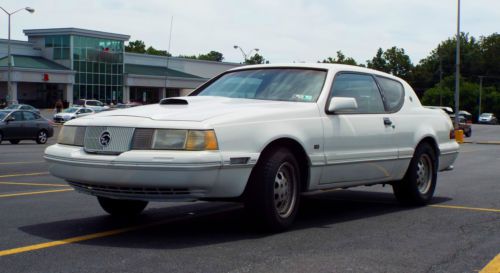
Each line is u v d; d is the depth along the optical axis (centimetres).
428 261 516
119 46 6894
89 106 5566
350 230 645
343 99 669
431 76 13350
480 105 11169
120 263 494
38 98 6681
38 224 659
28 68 6053
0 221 676
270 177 594
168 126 555
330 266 493
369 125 723
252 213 601
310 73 713
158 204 820
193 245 560
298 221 697
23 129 2638
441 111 902
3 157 1733
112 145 565
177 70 7719
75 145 598
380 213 763
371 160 723
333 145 672
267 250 543
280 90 696
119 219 696
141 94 7294
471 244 582
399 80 835
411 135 796
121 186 558
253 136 584
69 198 859
